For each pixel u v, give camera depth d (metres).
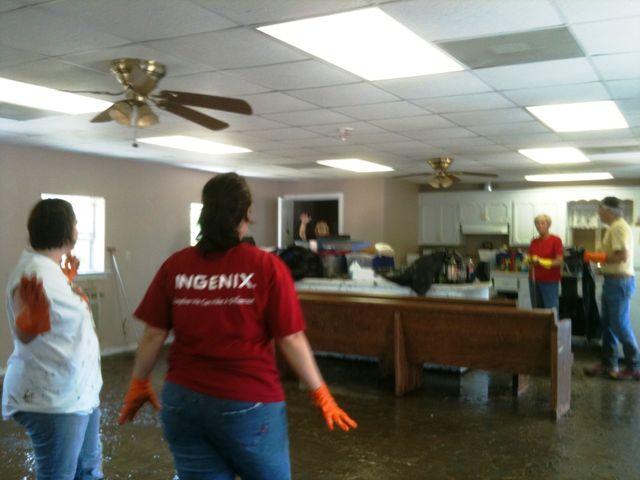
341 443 3.91
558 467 3.51
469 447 3.85
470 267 6.37
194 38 2.94
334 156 7.06
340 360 6.69
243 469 1.67
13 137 5.75
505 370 4.76
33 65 3.39
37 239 2.10
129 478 3.38
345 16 2.64
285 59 3.27
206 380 1.63
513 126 5.12
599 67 3.39
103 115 3.43
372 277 6.51
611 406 4.79
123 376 5.95
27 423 2.07
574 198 9.36
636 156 6.77
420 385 5.44
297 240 10.25
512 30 2.80
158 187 7.94
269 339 1.72
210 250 1.73
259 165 8.02
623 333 5.64
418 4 2.49
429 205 10.55
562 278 7.66
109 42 3.00
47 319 2.01
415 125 5.11
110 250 7.25
